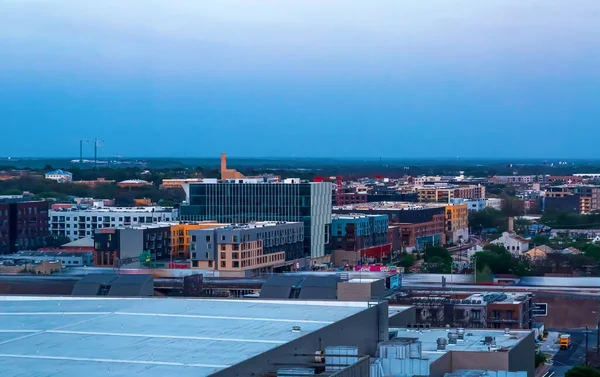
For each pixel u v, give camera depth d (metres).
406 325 153.12
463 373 118.38
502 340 136.00
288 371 95.38
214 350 97.81
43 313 122.38
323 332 109.50
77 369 89.62
